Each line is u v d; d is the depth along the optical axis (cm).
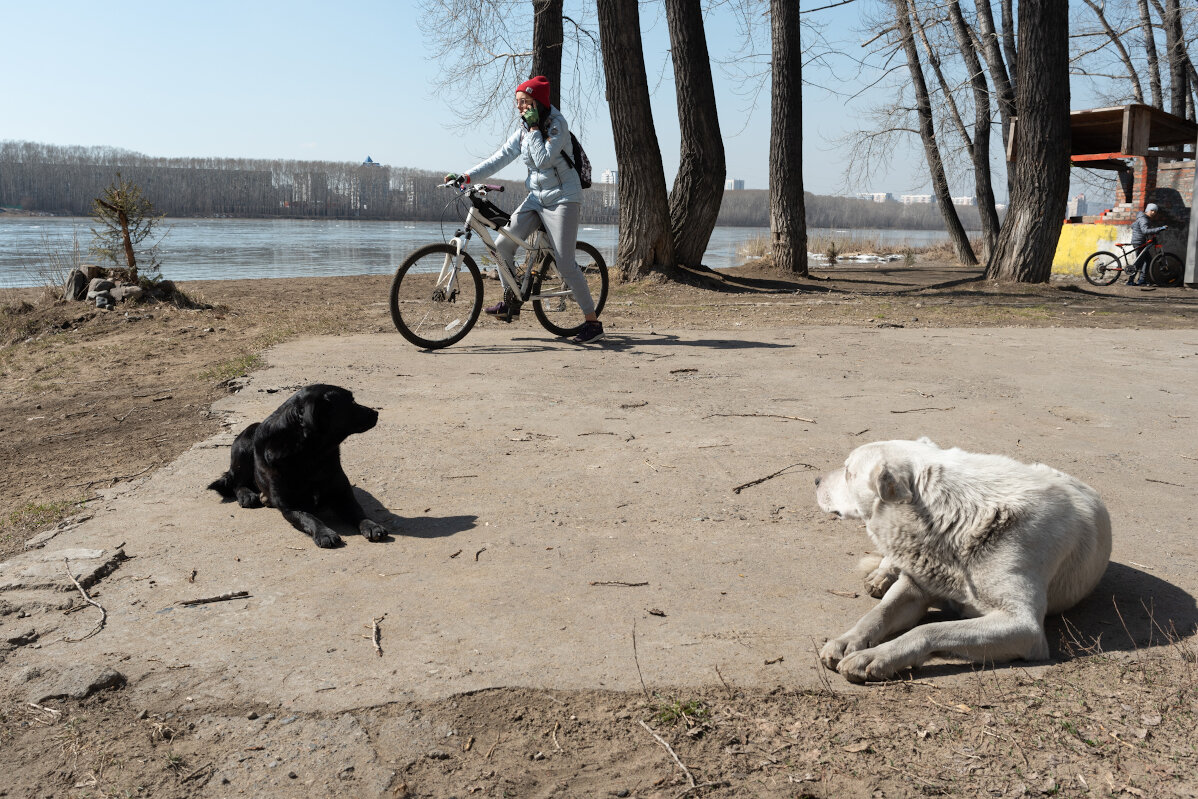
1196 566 327
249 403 583
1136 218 1755
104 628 275
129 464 458
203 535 357
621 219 1434
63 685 239
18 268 1912
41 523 370
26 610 287
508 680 245
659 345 835
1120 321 1049
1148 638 271
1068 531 268
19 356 847
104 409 591
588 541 350
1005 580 258
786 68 1681
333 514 389
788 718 228
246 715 228
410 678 246
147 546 344
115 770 206
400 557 334
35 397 644
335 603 294
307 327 944
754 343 850
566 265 804
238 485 402
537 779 204
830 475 311
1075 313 1126
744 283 1498
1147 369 723
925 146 2542
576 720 227
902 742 217
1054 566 266
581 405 583
